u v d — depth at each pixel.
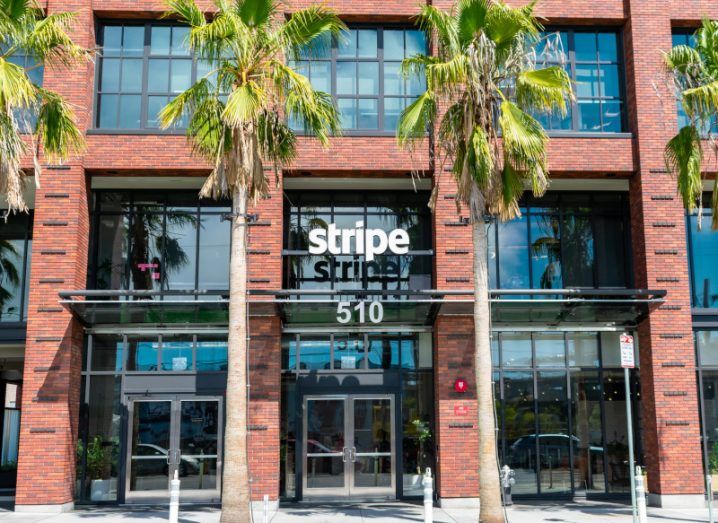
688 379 18.75
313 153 19.14
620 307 18.91
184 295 19.05
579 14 20.11
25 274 20.80
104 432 19.31
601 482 19.80
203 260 20.34
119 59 20.00
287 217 20.72
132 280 20.16
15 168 13.30
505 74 15.36
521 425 19.92
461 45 15.05
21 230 21.08
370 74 20.25
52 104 14.38
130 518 16.66
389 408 19.95
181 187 20.52
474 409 18.58
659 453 18.44
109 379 19.53
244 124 14.93
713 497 19.22
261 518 16.53
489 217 15.84
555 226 21.09
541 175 15.07
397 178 19.89
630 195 20.08
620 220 21.23
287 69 14.89
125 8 19.64
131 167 18.92
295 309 18.66
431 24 15.60
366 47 20.38
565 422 19.98
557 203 21.20
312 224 20.73
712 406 19.98
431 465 19.75
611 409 20.17
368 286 20.45
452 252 18.94
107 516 16.98
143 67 19.89
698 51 16.25
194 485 18.97
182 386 19.39
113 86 19.88
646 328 19.22
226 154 15.14
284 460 19.62
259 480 18.00
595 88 20.39
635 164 19.61
